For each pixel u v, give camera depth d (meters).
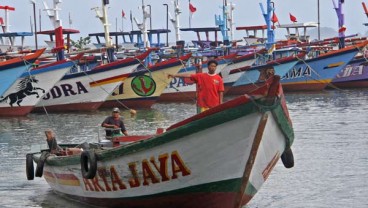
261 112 20.41
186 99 71.00
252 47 77.81
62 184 26.84
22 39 75.81
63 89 60.03
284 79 78.50
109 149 22.81
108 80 60.22
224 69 72.75
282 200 25.83
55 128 48.72
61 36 60.22
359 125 46.88
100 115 57.75
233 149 21.09
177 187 22.05
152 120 53.28
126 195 23.38
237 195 21.89
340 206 24.86
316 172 30.59
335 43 81.31
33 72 55.97
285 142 23.14
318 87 78.25
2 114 56.72
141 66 66.75
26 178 31.12
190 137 21.00
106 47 61.78
